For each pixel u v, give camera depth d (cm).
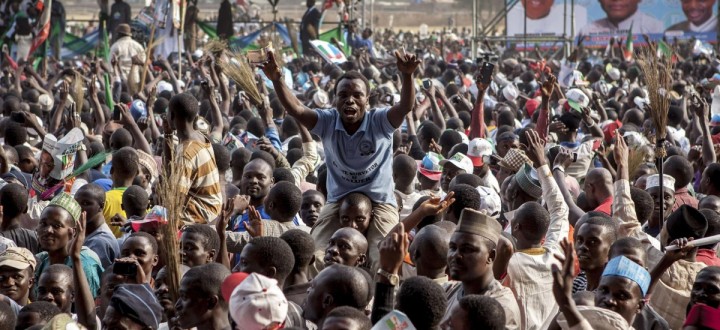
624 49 3572
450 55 3716
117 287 631
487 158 1090
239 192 923
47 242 794
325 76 2231
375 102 1641
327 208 788
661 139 855
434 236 671
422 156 1227
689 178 1005
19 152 1139
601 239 702
